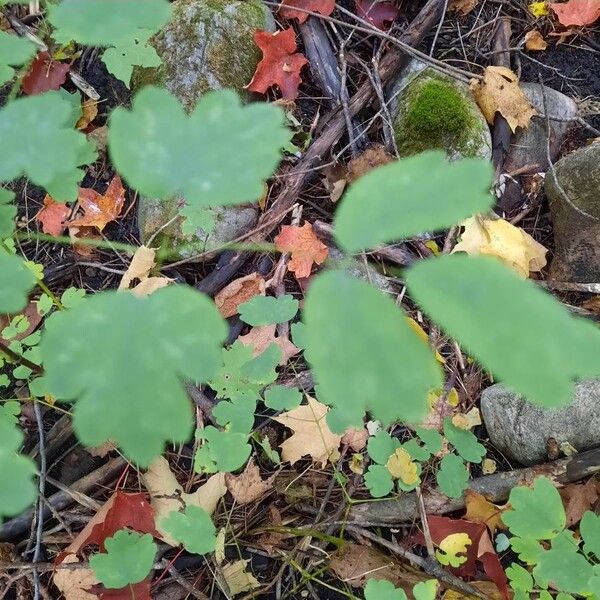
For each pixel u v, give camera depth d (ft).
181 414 0.64
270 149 0.74
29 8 2.25
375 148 2.23
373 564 1.75
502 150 2.30
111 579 1.42
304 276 2.09
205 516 1.51
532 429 1.85
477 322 0.57
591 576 1.34
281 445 1.86
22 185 2.18
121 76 1.97
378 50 2.38
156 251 2.08
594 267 2.11
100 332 0.66
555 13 2.46
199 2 2.25
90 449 1.89
